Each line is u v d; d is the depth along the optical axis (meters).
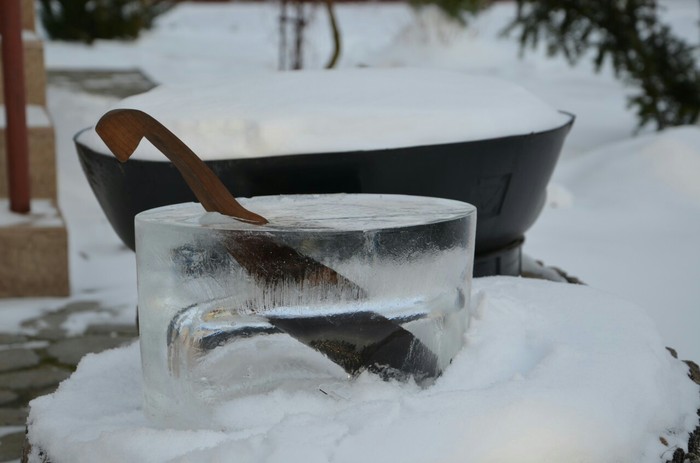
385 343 0.97
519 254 1.70
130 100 1.56
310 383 0.96
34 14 4.17
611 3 4.68
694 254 2.82
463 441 0.90
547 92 7.28
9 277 2.81
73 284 2.96
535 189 1.58
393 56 9.28
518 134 1.50
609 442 0.93
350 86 1.55
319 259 0.94
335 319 0.95
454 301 1.02
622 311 1.16
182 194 1.46
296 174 1.43
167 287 0.96
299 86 1.55
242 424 0.94
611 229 3.16
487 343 1.05
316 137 1.43
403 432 0.90
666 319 2.21
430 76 1.65
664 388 1.04
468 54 9.34
